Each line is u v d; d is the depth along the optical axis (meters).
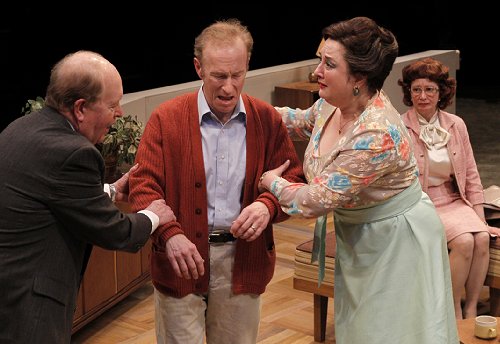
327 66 3.10
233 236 3.35
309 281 5.00
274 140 3.39
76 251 2.95
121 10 10.32
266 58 12.60
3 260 2.84
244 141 3.34
